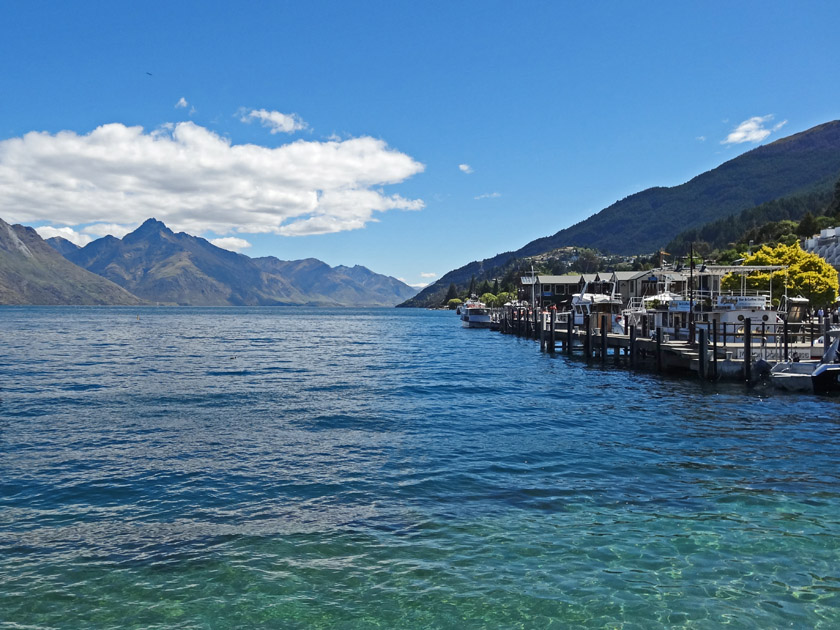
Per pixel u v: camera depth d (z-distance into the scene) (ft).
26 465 68.85
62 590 40.40
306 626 36.50
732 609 38.32
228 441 81.41
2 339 330.13
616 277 317.01
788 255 266.36
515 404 113.60
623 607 38.58
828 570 43.42
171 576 42.37
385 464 69.87
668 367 156.35
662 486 61.72
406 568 43.57
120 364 190.60
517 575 42.60
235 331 467.93
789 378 124.98
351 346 295.89
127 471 66.69
